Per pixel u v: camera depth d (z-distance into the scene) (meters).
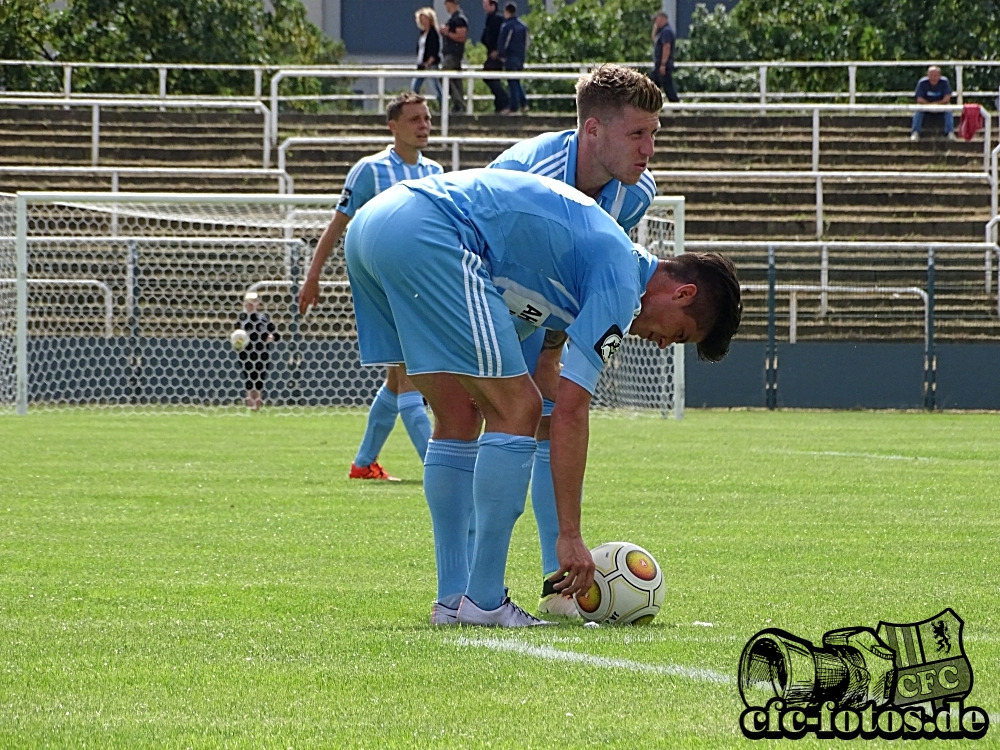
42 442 24.81
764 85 51.62
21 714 6.05
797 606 9.09
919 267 41.91
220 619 8.50
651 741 5.59
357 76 47.91
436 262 8.19
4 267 37.50
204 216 37.91
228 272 41.25
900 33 71.50
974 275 42.22
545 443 10.02
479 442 8.46
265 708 6.15
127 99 51.78
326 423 31.31
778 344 39.22
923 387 39.06
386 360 9.07
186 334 39.94
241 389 40.38
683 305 8.43
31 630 8.05
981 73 69.00
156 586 9.88
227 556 11.47
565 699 6.30
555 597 9.11
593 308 8.02
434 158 47.12
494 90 50.72
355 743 5.57
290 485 17.53
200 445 24.38
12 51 72.62
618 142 9.71
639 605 8.50
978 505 15.58
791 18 75.81
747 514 14.64
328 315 40.88
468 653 7.36
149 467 19.94
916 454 23.00
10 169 44.16
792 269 41.22
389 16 93.75
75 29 73.62
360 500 15.80
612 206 10.20
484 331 8.16
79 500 15.71
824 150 49.94
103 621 8.39
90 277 40.19
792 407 39.31
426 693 6.42
